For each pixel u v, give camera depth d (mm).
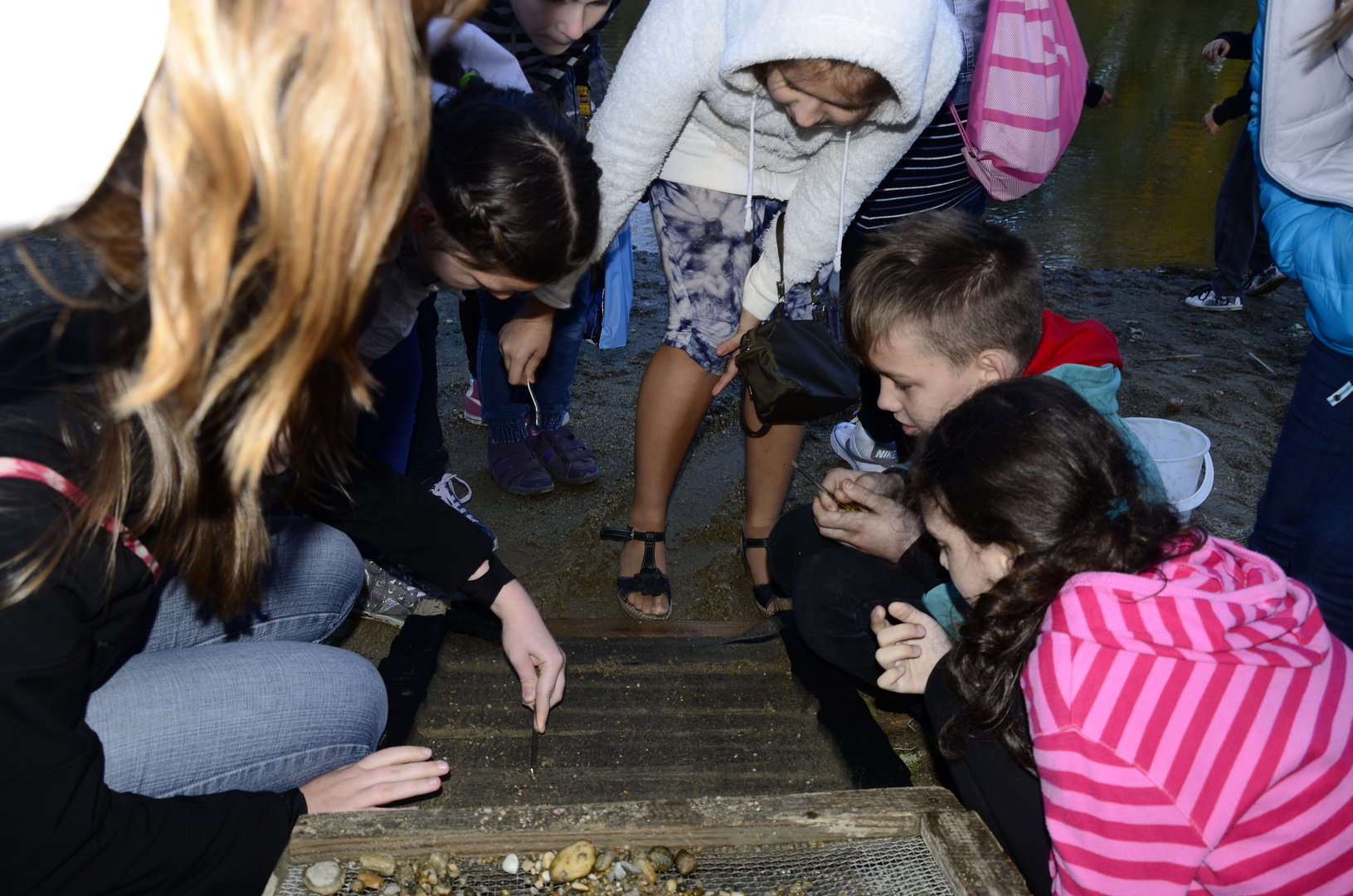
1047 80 2297
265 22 573
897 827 1217
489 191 1456
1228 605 1140
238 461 706
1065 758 1111
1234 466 3156
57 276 1069
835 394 2098
